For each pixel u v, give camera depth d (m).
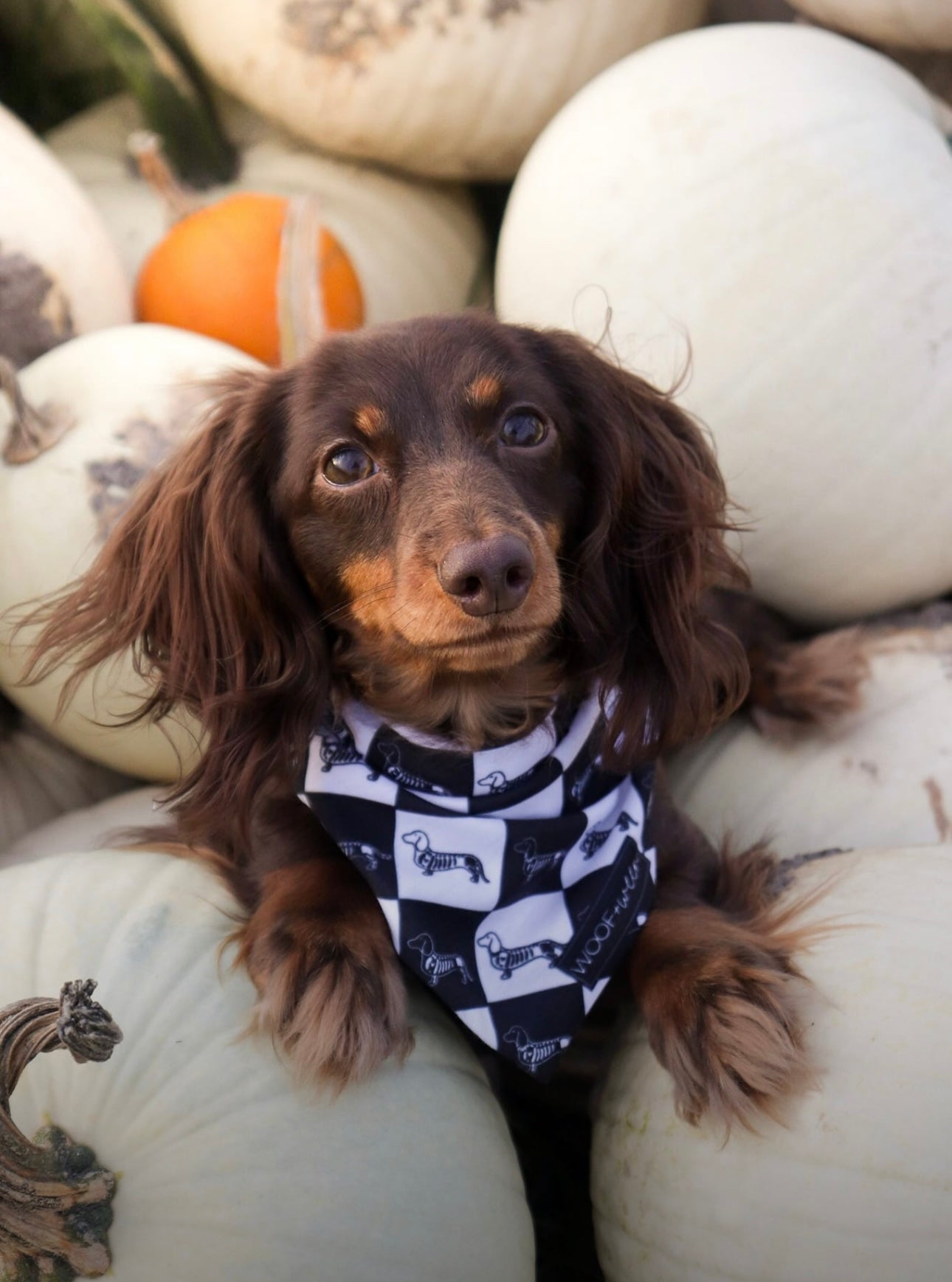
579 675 0.38
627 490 0.38
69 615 0.39
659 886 0.37
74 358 0.44
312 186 0.57
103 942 0.32
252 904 0.35
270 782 0.37
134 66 0.56
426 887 0.33
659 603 0.39
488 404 0.34
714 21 0.61
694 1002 0.32
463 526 0.30
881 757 0.44
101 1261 0.28
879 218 0.43
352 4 0.52
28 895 0.33
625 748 0.37
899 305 0.43
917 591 0.48
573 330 0.45
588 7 0.54
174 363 0.44
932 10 0.50
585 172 0.46
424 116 0.55
